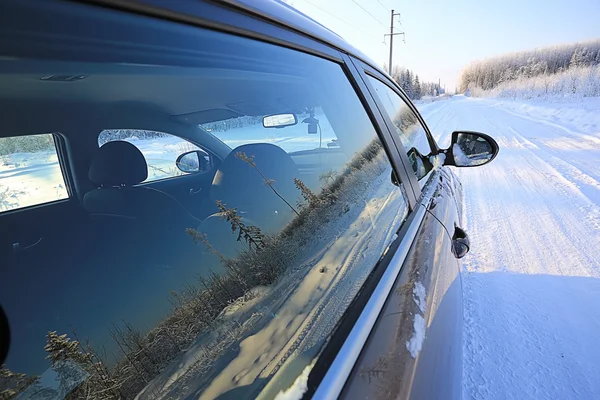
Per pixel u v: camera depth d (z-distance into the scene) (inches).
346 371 25.7
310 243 34.1
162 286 26.1
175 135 79.1
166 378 21.2
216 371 22.4
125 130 71.6
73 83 51.5
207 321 24.5
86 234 30.5
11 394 18.0
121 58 24.1
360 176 48.5
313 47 45.1
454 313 50.9
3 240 35.5
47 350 20.7
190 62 29.4
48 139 56.2
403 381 29.2
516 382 79.0
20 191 48.3
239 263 28.5
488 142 96.0
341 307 30.5
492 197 214.2
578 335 92.0
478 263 134.6
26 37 19.2
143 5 22.7
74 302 24.3
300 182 39.0
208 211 35.5
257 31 33.8
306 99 46.7
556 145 372.2
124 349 21.8
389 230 46.0
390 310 34.4
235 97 60.2
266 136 58.6
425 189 72.6
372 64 72.7
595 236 149.3
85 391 19.4
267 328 25.7
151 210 35.7
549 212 180.7
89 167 55.9
